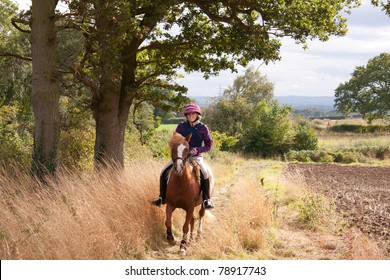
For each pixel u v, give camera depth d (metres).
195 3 13.28
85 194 8.85
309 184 16.55
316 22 12.69
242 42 13.22
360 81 81.31
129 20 10.98
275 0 12.27
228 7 13.62
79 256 6.72
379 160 35.47
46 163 11.56
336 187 16.17
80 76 12.67
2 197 8.58
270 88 64.38
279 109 40.06
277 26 12.70
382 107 77.06
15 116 18.78
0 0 19.20
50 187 9.67
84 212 7.77
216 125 42.91
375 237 8.50
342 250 7.88
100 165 12.17
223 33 13.82
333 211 10.48
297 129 40.91
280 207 12.11
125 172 11.00
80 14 11.69
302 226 9.91
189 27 13.98
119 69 11.76
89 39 12.52
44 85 11.60
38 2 11.46
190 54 14.55
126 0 11.53
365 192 14.95
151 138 22.34
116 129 13.73
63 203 8.16
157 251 8.06
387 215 10.60
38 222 7.23
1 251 6.61
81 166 14.90
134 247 7.77
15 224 7.24
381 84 79.81
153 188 9.54
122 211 8.41
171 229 8.55
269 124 38.94
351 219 10.05
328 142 47.38
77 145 15.77
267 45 13.47
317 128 74.44
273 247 8.30
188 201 8.12
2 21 20.30
